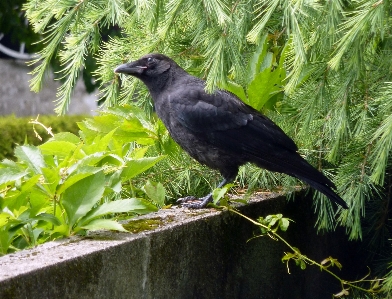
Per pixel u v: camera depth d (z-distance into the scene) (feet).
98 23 22.35
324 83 19.29
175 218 18.54
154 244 16.66
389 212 26.43
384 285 21.13
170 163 25.77
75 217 16.75
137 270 16.07
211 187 25.85
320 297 25.30
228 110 23.34
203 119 23.41
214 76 17.34
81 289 14.26
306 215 24.34
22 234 17.75
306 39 18.08
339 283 26.05
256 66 23.44
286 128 23.53
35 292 13.08
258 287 21.62
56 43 20.45
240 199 21.18
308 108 19.76
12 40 57.00
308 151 23.81
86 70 47.65
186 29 24.34
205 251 18.84
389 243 26.37
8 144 48.57
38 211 17.21
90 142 21.99
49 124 52.39
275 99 23.95
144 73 24.66
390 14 17.95
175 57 25.38
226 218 19.89
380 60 19.85
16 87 83.97
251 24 19.76
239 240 20.54
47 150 20.11
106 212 16.98
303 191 24.16
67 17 19.92
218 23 17.08
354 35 15.60
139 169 19.13
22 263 13.57
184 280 17.92
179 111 23.81
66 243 15.52
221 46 17.46
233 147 23.24
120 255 15.44
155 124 25.04
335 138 20.62
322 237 25.23
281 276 22.89
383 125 16.97
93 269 14.60
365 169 21.65
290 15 16.61
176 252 17.56
